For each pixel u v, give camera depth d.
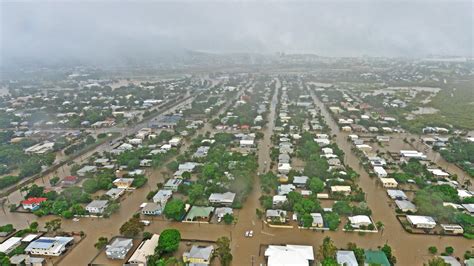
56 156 188.62
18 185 149.12
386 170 158.25
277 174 152.25
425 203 117.25
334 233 108.25
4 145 199.38
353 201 128.62
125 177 151.88
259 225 113.62
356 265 87.81
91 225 115.44
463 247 100.12
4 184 147.50
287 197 126.88
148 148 189.88
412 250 98.88
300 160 173.50
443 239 104.44
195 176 155.00
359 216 113.88
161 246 95.81
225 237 97.19
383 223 113.31
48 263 95.19
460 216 111.12
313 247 100.81
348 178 144.88
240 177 139.62
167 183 142.50
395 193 131.50
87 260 96.69
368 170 157.25
